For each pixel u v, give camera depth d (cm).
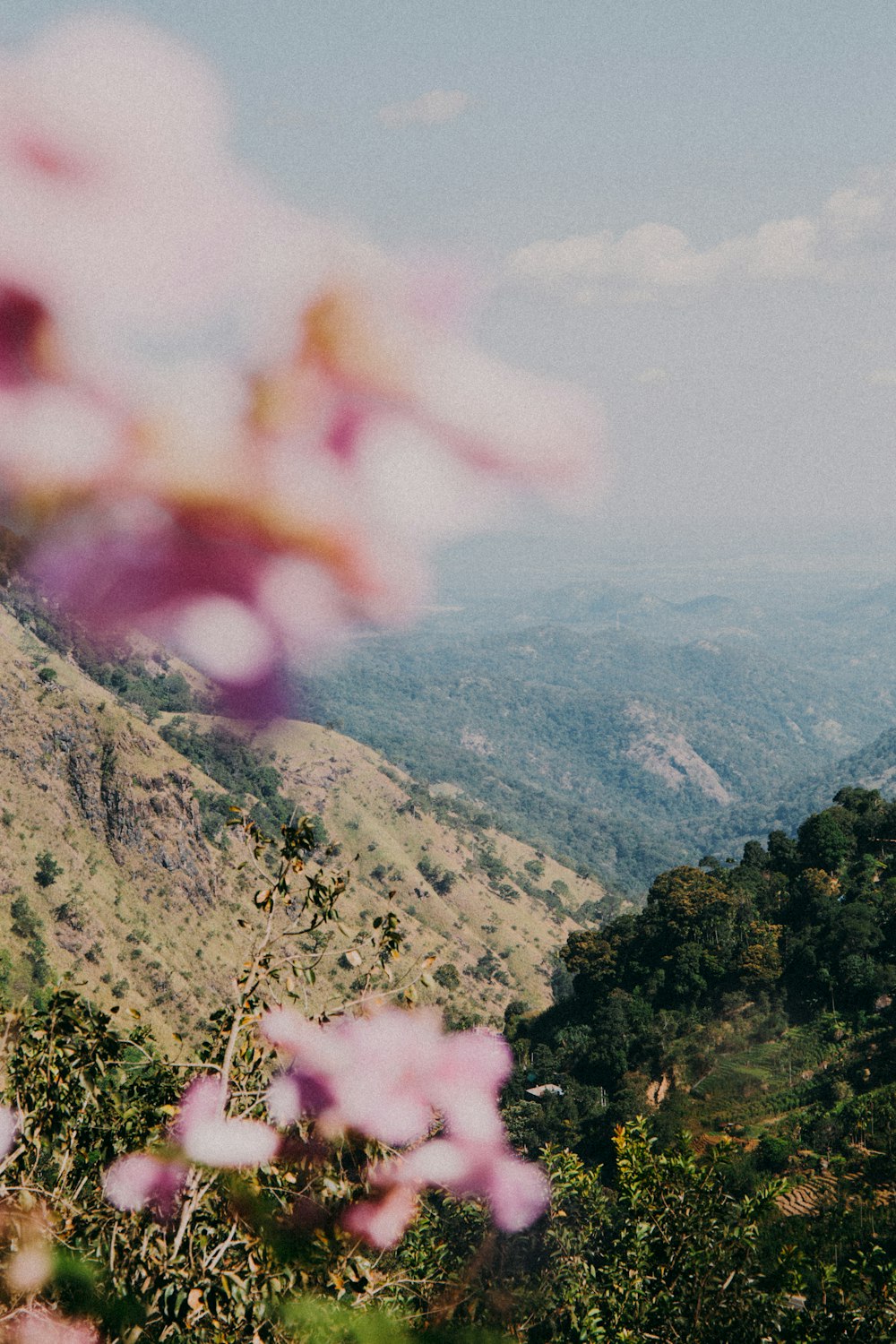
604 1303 1338
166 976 13275
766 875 11875
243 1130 525
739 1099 8669
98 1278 710
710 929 10488
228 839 15488
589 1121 8650
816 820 12044
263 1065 834
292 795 17712
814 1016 9694
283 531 116
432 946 19225
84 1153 890
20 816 13625
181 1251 780
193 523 116
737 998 10062
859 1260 1455
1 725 13788
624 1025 9706
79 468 111
